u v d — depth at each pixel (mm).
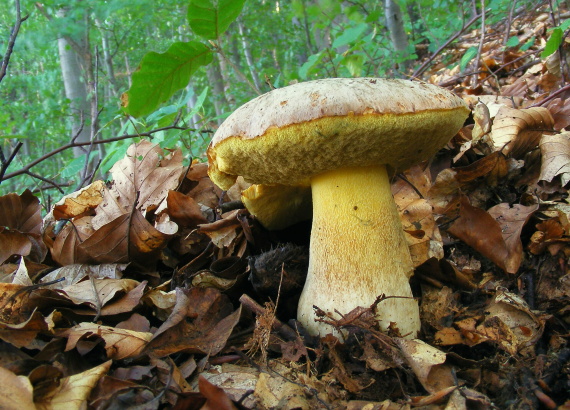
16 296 204
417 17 936
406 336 206
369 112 172
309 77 723
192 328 211
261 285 241
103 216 300
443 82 576
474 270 251
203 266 281
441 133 201
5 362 167
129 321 215
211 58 302
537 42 560
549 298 227
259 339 201
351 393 185
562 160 267
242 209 289
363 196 216
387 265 212
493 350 205
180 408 162
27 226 294
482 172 281
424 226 257
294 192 257
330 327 208
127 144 389
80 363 185
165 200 296
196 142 523
